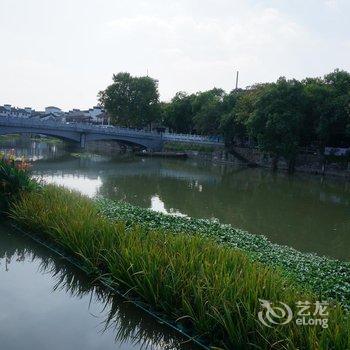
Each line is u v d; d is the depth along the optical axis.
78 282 9.33
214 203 25.89
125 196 25.97
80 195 14.45
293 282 7.84
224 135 64.31
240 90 73.44
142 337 7.26
